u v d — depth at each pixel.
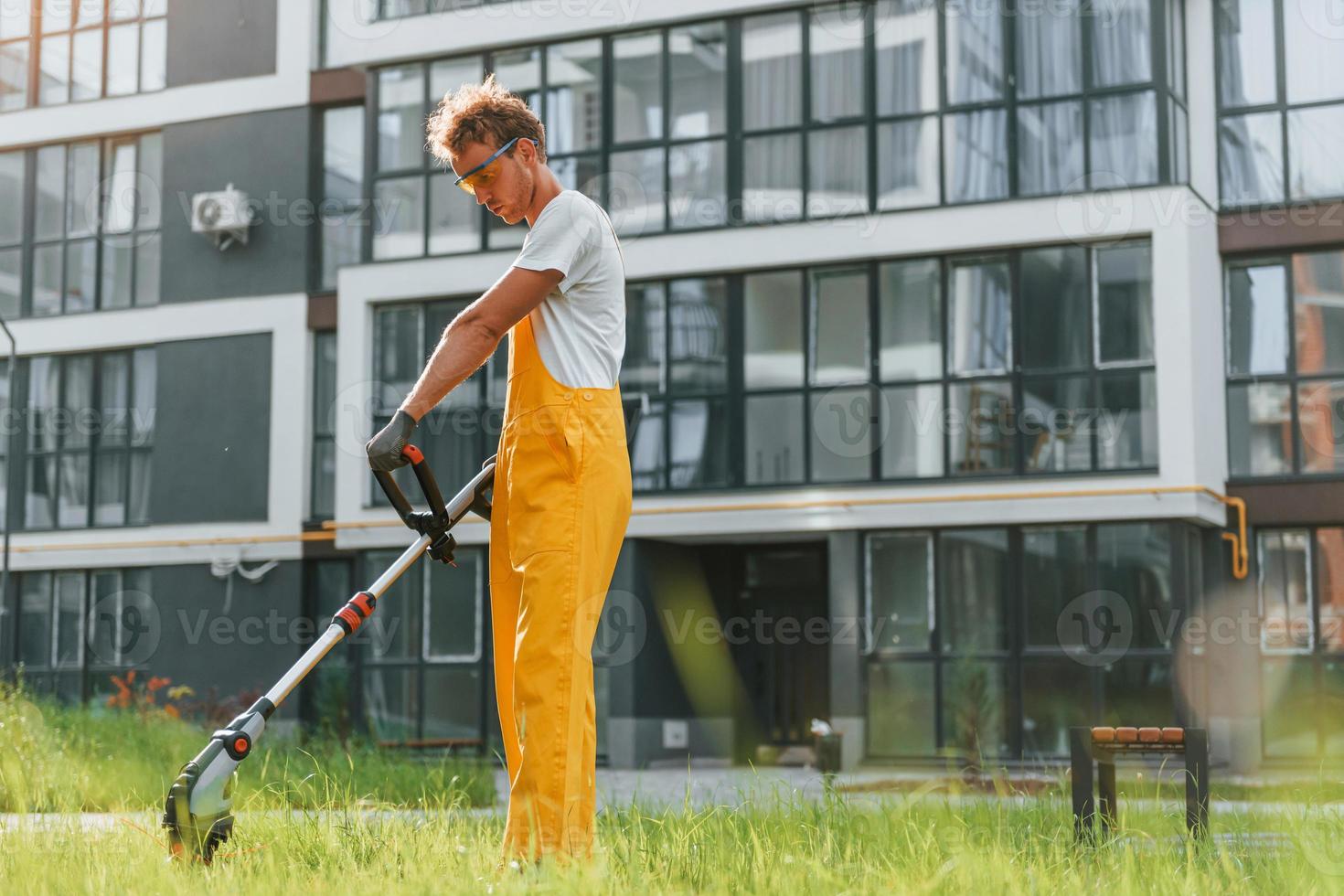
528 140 3.32
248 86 18.88
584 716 3.20
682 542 16.67
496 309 3.17
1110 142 14.61
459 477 16.72
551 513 3.16
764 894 2.97
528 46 16.89
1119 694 14.16
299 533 18.09
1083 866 3.48
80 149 19.95
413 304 17.23
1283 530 15.08
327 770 8.42
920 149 15.30
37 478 19.80
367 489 17.06
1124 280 14.50
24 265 20.12
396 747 15.65
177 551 18.64
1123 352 14.45
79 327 19.53
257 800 4.68
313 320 18.36
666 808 4.68
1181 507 13.95
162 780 8.57
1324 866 3.37
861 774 13.82
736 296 15.82
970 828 4.23
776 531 15.37
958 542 14.86
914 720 14.78
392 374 17.22
